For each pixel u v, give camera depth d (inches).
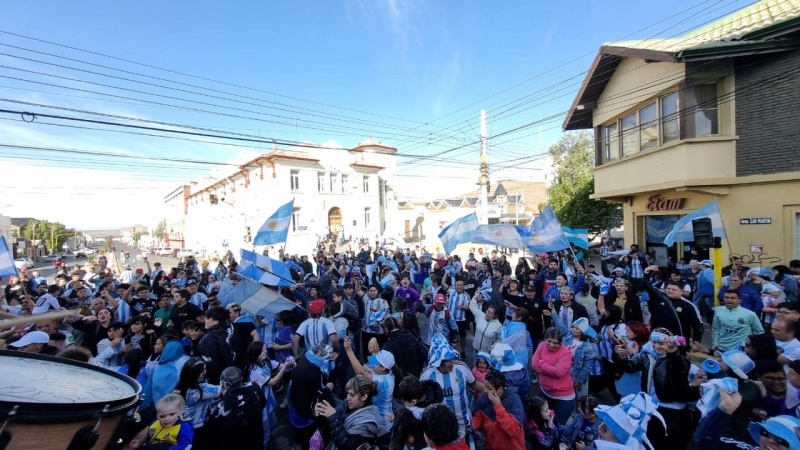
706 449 116.1
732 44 371.2
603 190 585.0
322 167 1343.5
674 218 489.4
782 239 362.0
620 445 105.5
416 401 131.2
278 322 262.2
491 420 139.9
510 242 401.1
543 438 144.9
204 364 160.6
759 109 384.5
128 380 107.5
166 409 125.6
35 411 73.4
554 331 185.5
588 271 387.5
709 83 418.3
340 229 1362.0
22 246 2155.5
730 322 205.5
